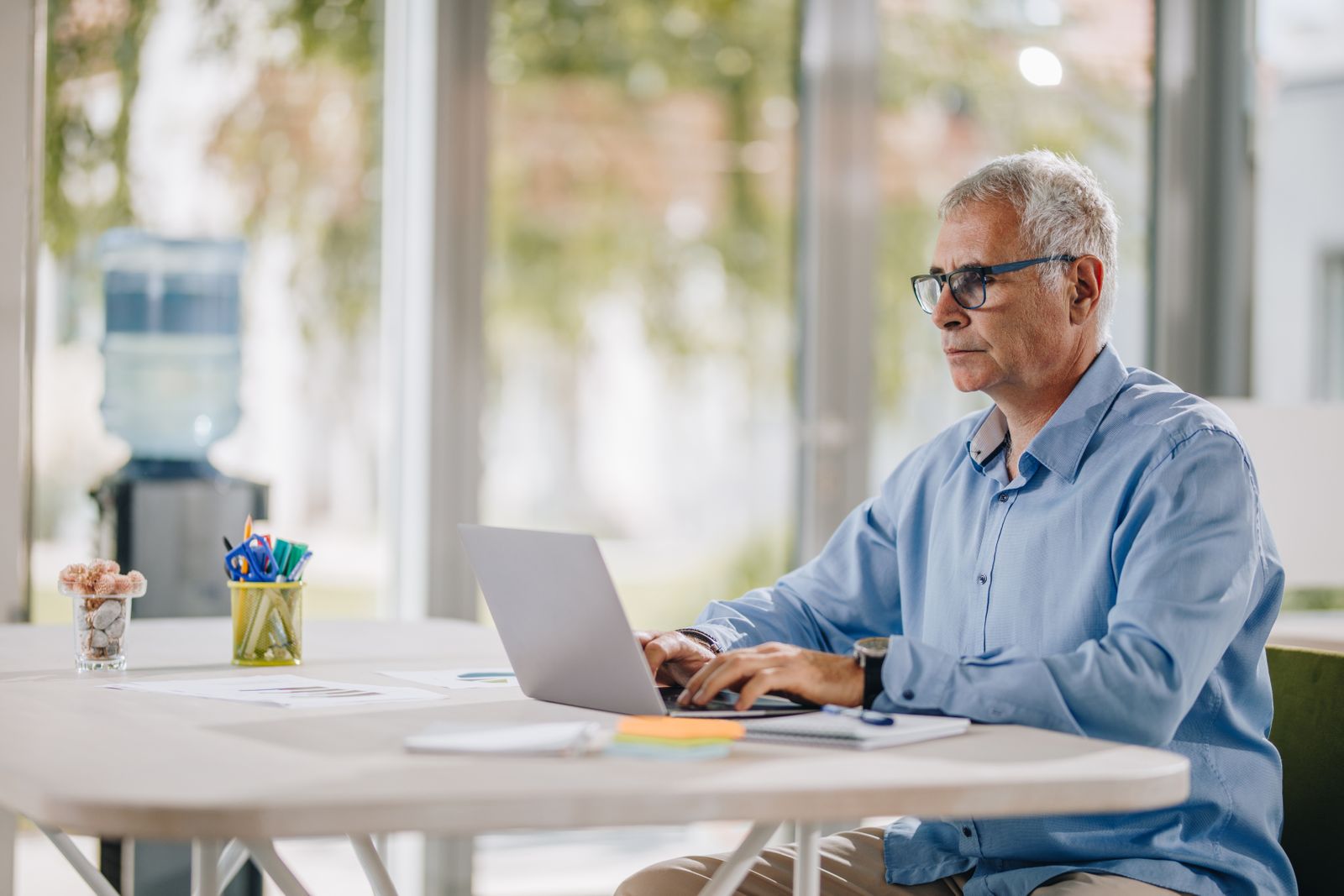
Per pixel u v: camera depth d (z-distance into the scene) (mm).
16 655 1747
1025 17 3576
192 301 2697
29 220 2807
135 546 2578
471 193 3117
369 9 3107
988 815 1035
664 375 3301
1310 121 3773
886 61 3455
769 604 1806
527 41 3186
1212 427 1482
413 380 3111
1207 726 1494
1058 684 1286
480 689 1490
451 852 3092
